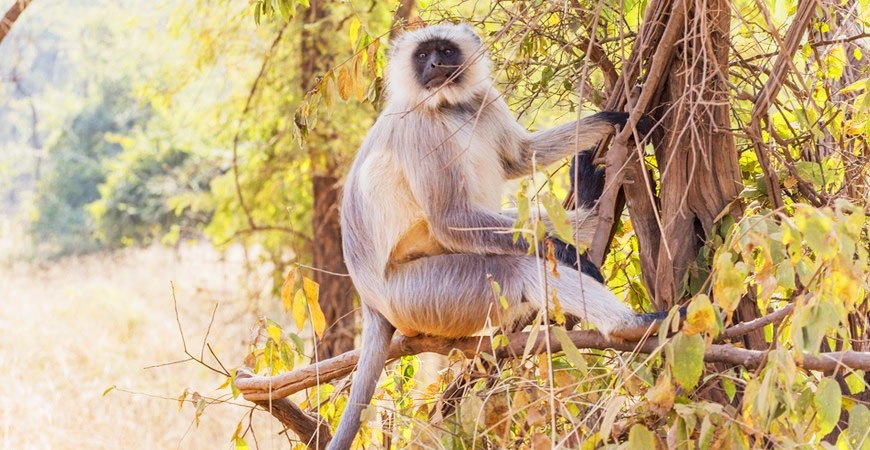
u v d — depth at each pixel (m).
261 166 20.38
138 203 33.84
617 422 5.97
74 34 23.75
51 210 38.97
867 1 7.74
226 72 19.47
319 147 17.62
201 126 21.09
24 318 22.59
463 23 8.31
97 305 23.11
